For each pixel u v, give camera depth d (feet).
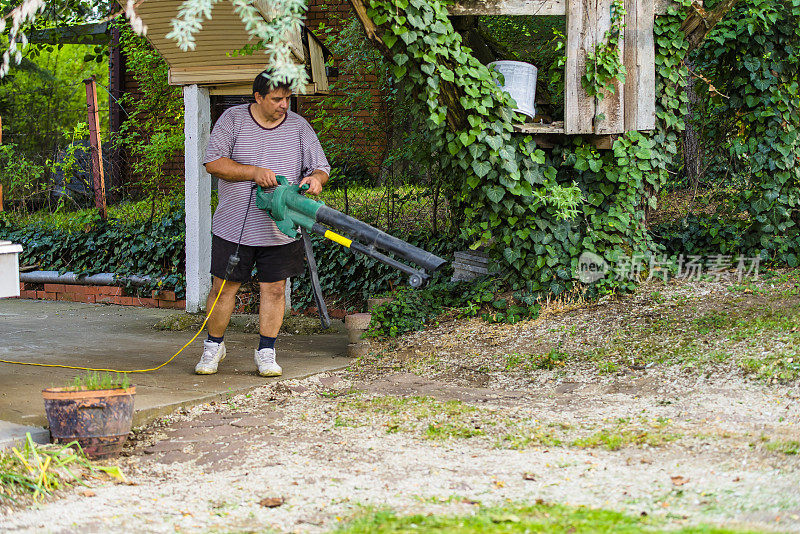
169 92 33.12
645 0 20.35
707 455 11.19
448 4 19.70
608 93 20.34
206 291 25.91
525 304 21.06
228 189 18.08
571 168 21.36
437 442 12.77
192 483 11.33
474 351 19.15
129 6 13.24
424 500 9.87
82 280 32.58
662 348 17.54
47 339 23.31
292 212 17.10
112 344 22.47
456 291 22.52
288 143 18.24
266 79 17.53
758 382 14.92
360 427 13.88
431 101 19.36
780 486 9.57
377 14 18.57
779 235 22.62
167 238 30.89
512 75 20.80
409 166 27.27
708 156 27.63
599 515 8.77
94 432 12.48
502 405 15.12
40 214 35.99
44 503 10.51
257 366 18.28
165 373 18.35
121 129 34.27
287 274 18.24
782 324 17.43
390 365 19.03
